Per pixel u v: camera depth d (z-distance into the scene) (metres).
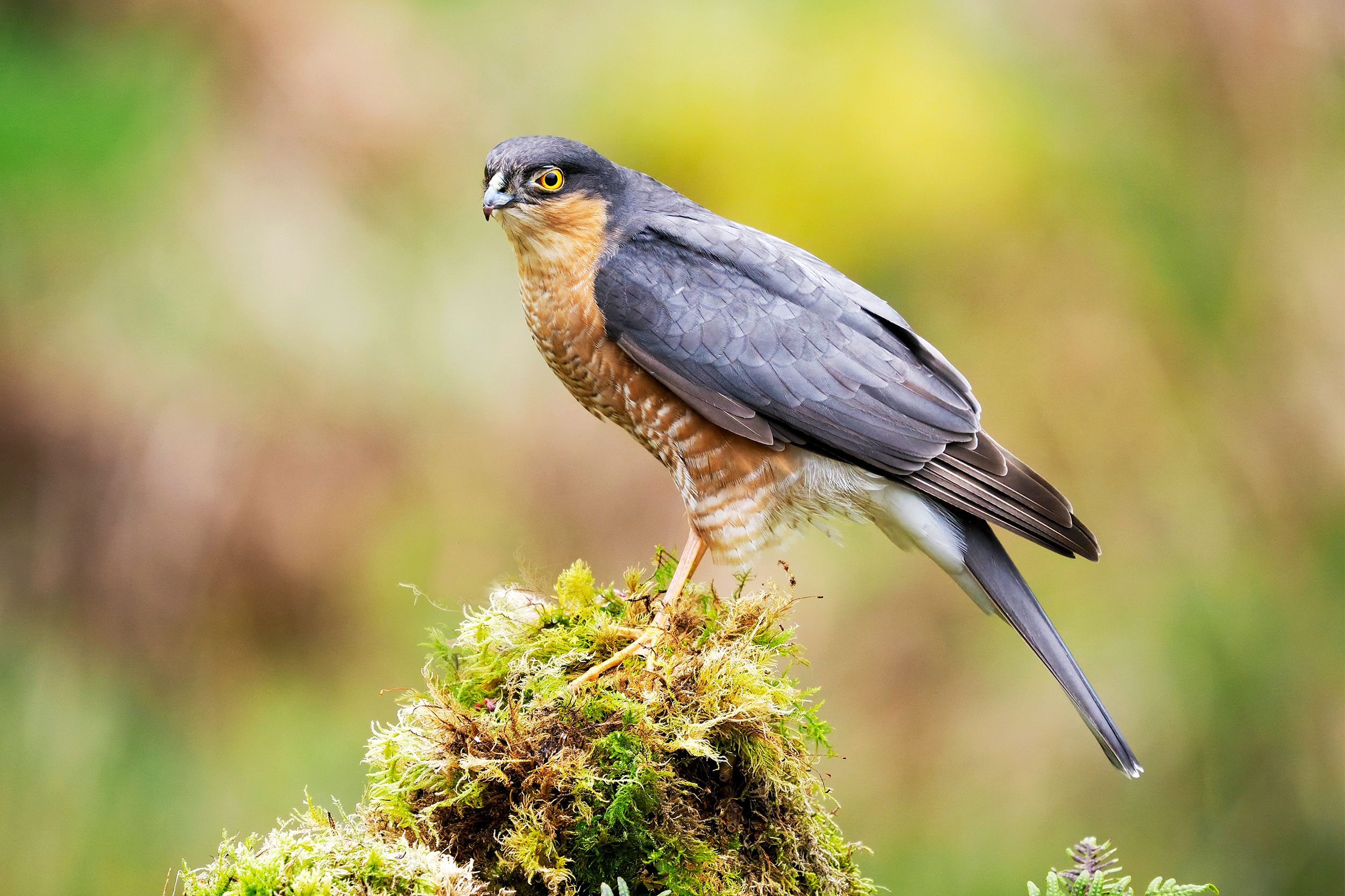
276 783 11.31
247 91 13.12
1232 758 12.36
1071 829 11.77
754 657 4.80
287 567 11.77
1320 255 13.71
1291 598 13.05
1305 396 13.38
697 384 6.25
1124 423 12.94
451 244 12.88
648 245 6.44
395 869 3.97
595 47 13.55
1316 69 14.06
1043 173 13.14
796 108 12.88
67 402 11.80
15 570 11.56
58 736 11.27
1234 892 11.96
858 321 6.36
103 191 12.43
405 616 11.77
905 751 11.91
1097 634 12.51
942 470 6.16
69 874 10.83
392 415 12.17
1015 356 13.02
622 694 4.54
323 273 12.50
